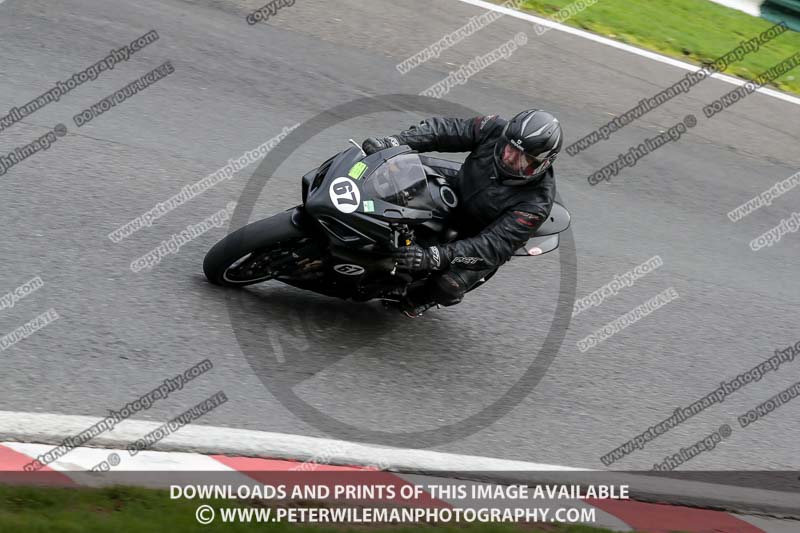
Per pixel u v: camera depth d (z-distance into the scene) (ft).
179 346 61.31
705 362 79.46
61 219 70.90
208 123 90.68
